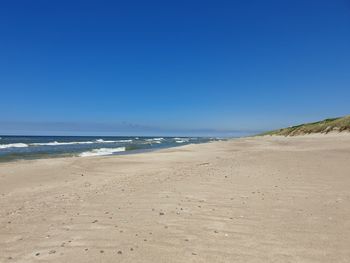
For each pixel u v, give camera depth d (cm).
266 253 545
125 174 1614
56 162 2203
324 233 628
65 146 5934
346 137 4247
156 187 1132
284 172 1372
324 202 859
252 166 1605
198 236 634
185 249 571
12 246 616
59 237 653
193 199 933
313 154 2133
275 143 4350
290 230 651
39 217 805
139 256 545
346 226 663
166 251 564
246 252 552
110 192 1088
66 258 548
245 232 648
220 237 625
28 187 1299
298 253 541
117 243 608
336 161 1683
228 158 2134
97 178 1501
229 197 947
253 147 3706
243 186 1098
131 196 1003
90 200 974
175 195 991
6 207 933
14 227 731
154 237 634
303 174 1302
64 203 951
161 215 783
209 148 3775
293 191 1001
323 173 1312
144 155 2794
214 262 517
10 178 1534
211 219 739
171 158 2453
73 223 743
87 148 5078
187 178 1300
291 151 2514
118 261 528
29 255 569
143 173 1581
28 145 6134
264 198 924
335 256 525
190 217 759
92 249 584
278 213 772
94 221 752
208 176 1326
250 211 796
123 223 729
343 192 965
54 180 1474
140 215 790
